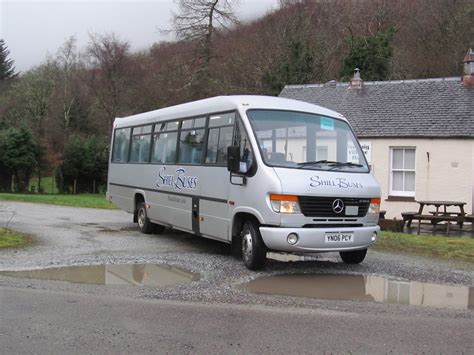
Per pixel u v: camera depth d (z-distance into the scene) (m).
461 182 17.95
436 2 37.22
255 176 8.49
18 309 6.19
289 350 4.96
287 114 9.27
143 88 45.19
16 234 11.91
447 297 7.21
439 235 14.47
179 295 6.99
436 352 4.97
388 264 9.49
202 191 10.22
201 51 40.91
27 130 40.97
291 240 8.05
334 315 6.18
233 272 8.57
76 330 5.44
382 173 19.31
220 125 9.84
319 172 8.58
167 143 12.05
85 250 10.43
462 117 18.56
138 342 5.10
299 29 41.50
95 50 48.50
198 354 4.81
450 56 34.81
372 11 40.81
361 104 21.14
